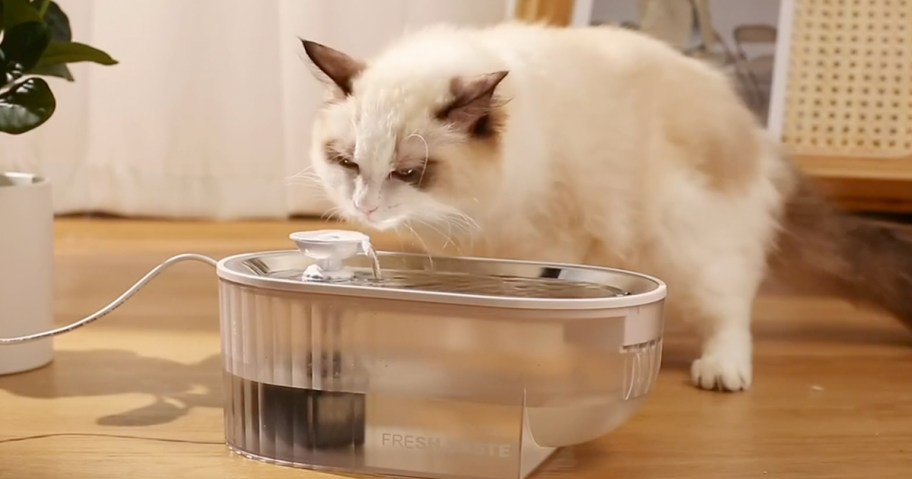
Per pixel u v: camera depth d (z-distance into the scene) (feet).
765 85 5.74
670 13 5.76
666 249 3.71
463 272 3.02
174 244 6.02
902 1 5.76
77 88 6.51
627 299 2.53
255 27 6.50
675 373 3.81
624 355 2.55
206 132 6.70
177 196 6.81
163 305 4.57
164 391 3.34
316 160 3.77
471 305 2.50
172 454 2.77
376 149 3.40
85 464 2.68
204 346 3.92
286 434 2.69
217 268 2.76
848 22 5.78
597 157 3.65
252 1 6.47
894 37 5.76
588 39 3.90
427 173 3.44
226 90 6.63
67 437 2.88
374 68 3.61
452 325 2.55
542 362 2.52
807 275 4.46
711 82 3.90
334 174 3.62
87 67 6.51
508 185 3.56
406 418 2.61
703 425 3.16
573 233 3.75
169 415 3.10
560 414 2.62
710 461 2.84
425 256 3.04
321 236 2.76
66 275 5.15
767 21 5.76
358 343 2.61
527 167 3.58
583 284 2.89
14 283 3.37
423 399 2.60
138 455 2.75
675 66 3.86
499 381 2.54
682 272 3.73
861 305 4.52
